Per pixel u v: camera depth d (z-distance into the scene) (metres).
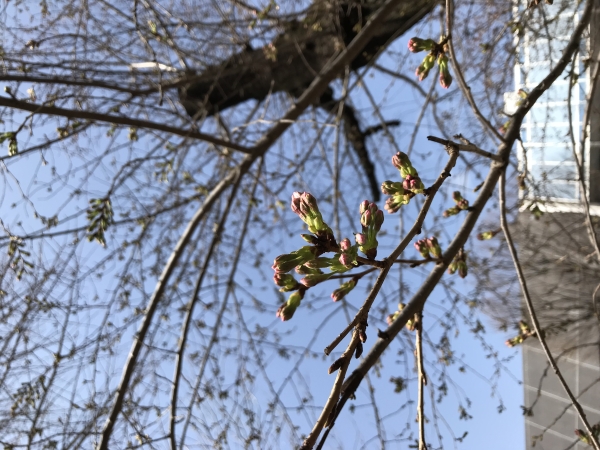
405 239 1.55
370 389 4.79
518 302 6.06
